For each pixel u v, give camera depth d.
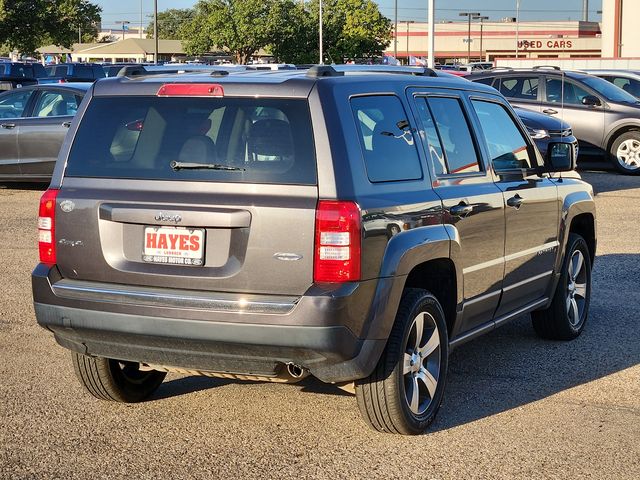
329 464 4.87
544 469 4.80
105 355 5.09
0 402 5.79
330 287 4.58
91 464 4.86
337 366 4.70
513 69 19.48
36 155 15.75
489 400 5.89
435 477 4.70
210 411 5.67
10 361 6.64
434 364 5.37
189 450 5.05
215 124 4.88
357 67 5.76
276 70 5.38
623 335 7.49
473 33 103.50
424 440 5.20
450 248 5.39
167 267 4.81
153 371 5.87
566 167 6.76
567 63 33.31
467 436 5.27
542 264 6.77
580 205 7.29
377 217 4.78
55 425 5.41
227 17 57.06
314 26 59.22
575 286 7.39
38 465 4.84
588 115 18.88
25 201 14.98
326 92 4.79
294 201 4.63
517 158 6.59
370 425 5.18
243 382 6.23
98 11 52.78
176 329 4.72
